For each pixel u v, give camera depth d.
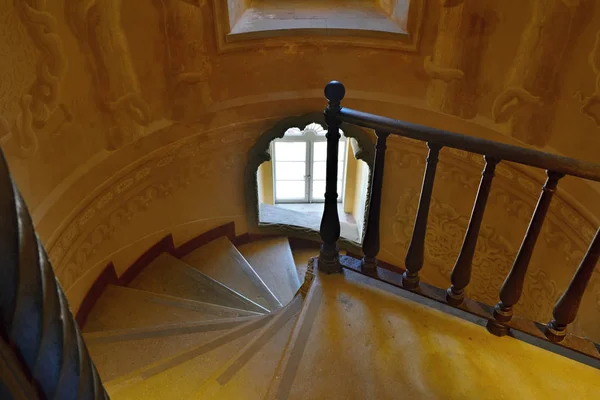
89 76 2.24
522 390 1.26
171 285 3.00
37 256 0.43
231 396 1.33
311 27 2.71
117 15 2.21
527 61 2.44
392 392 1.25
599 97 2.26
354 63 2.86
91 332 2.45
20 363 0.43
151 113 2.62
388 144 3.15
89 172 2.41
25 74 1.88
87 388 0.54
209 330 2.25
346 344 1.39
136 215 2.87
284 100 3.02
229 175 3.31
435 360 1.34
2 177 0.40
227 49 2.70
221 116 2.95
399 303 1.55
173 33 2.47
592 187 2.49
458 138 1.22
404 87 2.87
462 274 1.45
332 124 1.44
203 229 3.42
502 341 1.41
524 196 2.85
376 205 1.52
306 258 3.87
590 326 2.72
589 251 1.21
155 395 1.51
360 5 3.17
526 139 2.64
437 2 2.50
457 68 2.65
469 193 3.09
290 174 5.12
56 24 1.97
